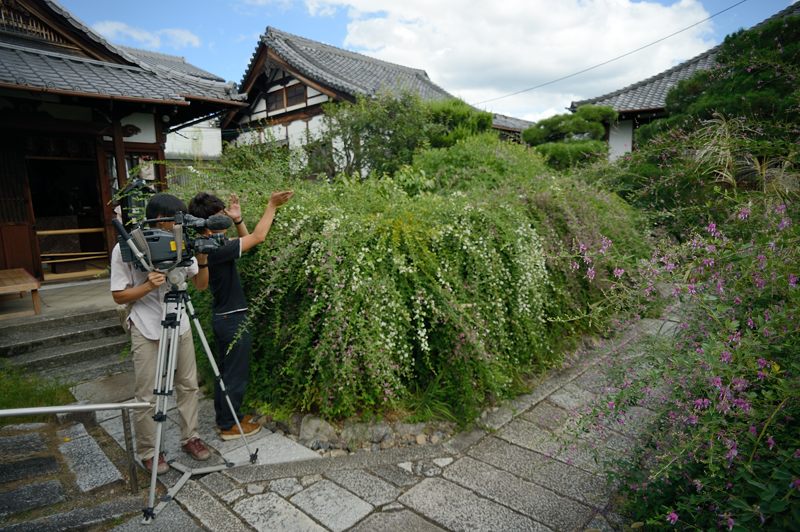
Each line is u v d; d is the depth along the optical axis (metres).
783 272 2.05
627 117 14.12
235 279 3.13
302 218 3.52
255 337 3.61
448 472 2.80
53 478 2.77
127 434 2.57
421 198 4.24
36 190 9.07
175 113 7.92
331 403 3.25
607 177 6.05
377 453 3.01
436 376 3.45
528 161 6.79
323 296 3.12
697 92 7.17
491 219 3.93
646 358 2.32
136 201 4.62
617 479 2.61
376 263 3.38
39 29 6.91
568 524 2.34
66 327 4.92
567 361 4.31
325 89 13.03
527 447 3.06
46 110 6.80
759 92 5.56
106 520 2.40
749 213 2.56
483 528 2.32
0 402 3.51
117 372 4.37
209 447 3.11
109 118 7.15
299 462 2.92
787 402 1.78
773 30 5.89
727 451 1.82
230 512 2.46
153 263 2.55
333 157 10.76
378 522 2.38
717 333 2.06
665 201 5.12
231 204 3.31
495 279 3.68
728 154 3.24
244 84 15.54
